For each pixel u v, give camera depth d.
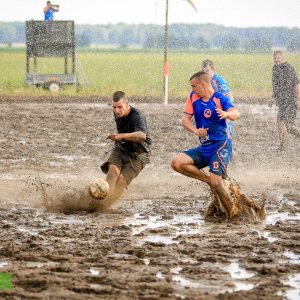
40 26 73.12
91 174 30.64
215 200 22.80
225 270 16.84
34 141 39.69
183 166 23.09
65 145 38.53
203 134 22.45
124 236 20.17
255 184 29.11
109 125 46.88
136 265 17.09
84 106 58.56
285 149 38.09
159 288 15.24
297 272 16.69
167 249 18.59
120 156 24.81
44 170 31.33
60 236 20.06
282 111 37.94
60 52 73.69
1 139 40.25
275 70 38.16
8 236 20.06
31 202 25.17
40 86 71.56
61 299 14.48
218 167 22.88
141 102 62.81
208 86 22.97
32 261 17.47
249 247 18.84
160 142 39.81
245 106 60.66
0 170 31.08
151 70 123.44
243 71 122.19
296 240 19.78
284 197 26.61
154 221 22.42
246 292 15.03
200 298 14.66
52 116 51.06
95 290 14.99
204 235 20.34
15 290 14.95
